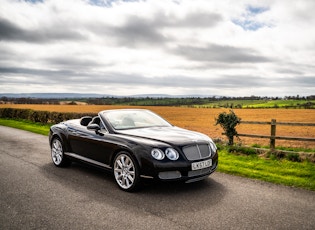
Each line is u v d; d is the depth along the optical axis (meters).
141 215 4.10
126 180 5.21
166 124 6.71
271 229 3.68
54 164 7.48
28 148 10.15
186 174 4.91
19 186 5.50
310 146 14.02
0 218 4.01
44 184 5.64
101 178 6.11
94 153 6.05
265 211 4.27
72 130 6.80
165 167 4.77
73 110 61.16
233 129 9.70
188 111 71.31
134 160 5.01
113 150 5.50
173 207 4.41
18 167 7.14
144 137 5.31
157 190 5.26
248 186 5.53
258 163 7.63
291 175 6.54
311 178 6.19
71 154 6.81
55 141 7.39
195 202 4.64
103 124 6.12
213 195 4.98
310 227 3.75
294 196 4.96
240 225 3.79
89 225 3.78
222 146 9.60
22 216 4.07
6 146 10.62
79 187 5.45
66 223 3.84
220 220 3.94
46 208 4.37
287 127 31.19
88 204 4.54
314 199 4.81
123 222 3.87
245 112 64.94
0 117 32.00
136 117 6.66
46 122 23.33
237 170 6.73
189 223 3.84
